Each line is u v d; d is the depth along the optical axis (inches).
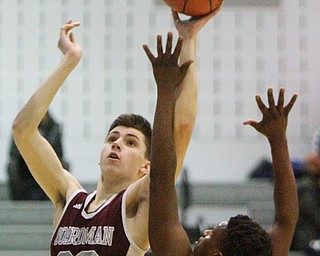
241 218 352.8
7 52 1101.7
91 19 1117.1
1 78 1096.8
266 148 1110.4
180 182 1024.9
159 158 359.6
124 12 1121.4
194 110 386.0
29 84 1100.5
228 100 1117.1
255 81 1122.0
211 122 1112.8
